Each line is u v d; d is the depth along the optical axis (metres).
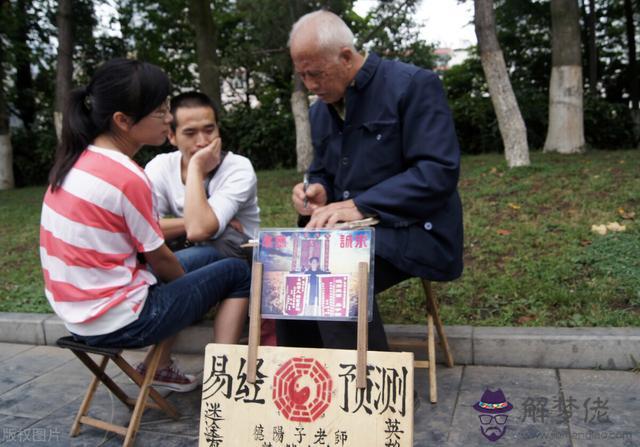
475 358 3.26
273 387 2.15
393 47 12.31
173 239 3.36
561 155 8.48
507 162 7.49
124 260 2.48
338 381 2.10
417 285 4.09
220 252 3.29
